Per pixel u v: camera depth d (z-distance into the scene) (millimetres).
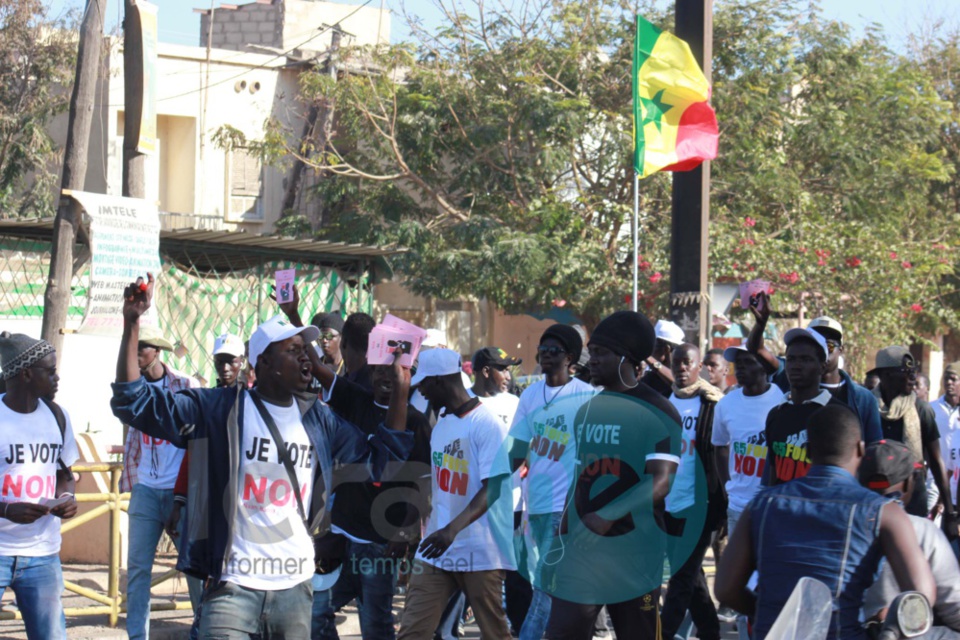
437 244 19906
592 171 20891
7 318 12906
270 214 23656
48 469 6238
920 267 19484
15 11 20328
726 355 7449
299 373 5113
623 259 20391
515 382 10688
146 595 7492
